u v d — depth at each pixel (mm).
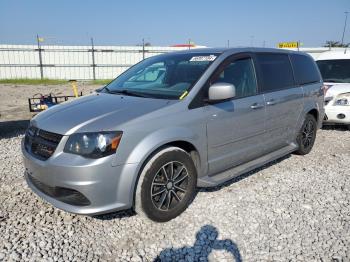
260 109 4242
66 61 24312
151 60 4609
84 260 2764
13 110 10688
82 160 2836
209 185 3662
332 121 7336
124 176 2953
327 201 3838
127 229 3232
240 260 2773
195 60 3994
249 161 4379
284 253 2861
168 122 3217
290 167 5004
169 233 3166
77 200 2951
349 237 3094
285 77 4895
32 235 3098
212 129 3623
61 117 3238
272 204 3740
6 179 4395
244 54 4246
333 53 8688
